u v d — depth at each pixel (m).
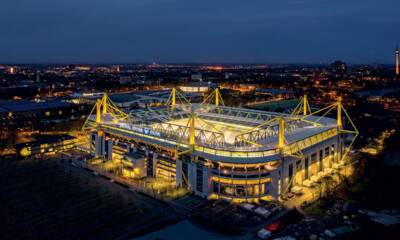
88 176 153.50
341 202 126.56
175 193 135.00
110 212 119.06
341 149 176.62
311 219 113.12
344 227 107.62
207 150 138.12
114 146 175.50
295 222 111.69
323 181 146.25
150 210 121.00
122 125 179.00
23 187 140.00
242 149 135.62
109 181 147.62
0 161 173.88
